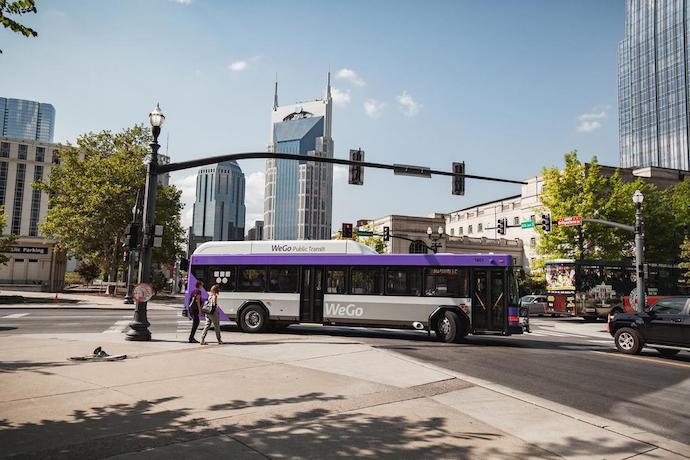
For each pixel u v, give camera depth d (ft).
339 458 17.25
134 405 23.26
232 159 54.13
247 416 21.88
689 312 45.88
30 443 17.89
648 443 20.24
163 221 166.61
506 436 20.34
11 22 21.95
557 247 133.69
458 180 66.54
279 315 61.26
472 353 46.09
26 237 174.81
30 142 396.98
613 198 130.52
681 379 35.12
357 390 27.58
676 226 150.10
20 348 41.04
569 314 105.81
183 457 16.74
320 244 61.57
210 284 64.03
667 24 526.98
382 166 60.75
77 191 156.97
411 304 57.31
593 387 31.73
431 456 17.79
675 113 513.04
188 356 37.76
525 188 264.93
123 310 104.99
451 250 255.70
